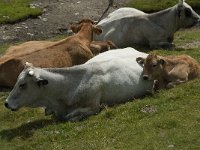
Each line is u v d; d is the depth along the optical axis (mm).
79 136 11414
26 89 11891
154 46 19000
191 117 11602
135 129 11375
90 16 24422
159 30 18922
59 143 11242
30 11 24516
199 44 19484
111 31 19359
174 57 14086
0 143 11555
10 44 21281
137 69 13297
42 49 14719
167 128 11273
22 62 14352
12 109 11836
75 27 15836
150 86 13398
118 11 20109
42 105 12320
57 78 12172
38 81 11852
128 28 19234
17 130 12062
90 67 12539
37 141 11438
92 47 16484
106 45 16938
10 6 25719
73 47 14883
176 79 13562
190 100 12555
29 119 12797
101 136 11258
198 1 24297
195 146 10461
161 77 13547
